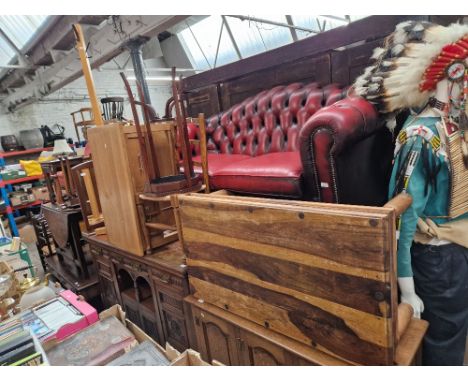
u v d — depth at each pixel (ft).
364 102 3.91
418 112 3.53
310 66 6.88
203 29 21.16
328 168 3.73
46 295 4.85
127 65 23.67
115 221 5.42
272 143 6.74
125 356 3.51
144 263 5.15
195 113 9.75
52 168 7.98
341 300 2.68
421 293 3.81
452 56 3.03
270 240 3.06
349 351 2.75
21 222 16.98
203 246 3.84
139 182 4.96
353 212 2.50
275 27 18.47
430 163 3.19
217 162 6.25
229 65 8.36
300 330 3.07
